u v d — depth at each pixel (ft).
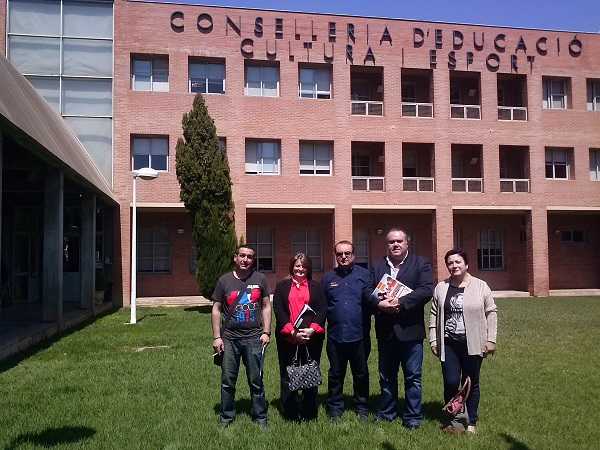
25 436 17.24
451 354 18.37
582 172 83.71
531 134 82.28
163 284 75.00
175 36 72.49
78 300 65.46
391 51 78.79
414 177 80.48
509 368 27.94
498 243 87.35
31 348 33.73
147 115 70.85
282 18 75.97
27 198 56.44
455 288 18.52
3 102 28.45
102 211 70.13
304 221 80.74
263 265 79.92
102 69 70.23
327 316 19.16
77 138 66.08
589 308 60.29
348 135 76.74
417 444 16.76
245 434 17.60
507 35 82.64
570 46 84.79
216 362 18.99
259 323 18.85
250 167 75.56
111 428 18.12
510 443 16.99
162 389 23.44
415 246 84.02
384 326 18.71
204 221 56.59
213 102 73.10
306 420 19.10
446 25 80.74
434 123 79.41
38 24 69.05
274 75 76.89
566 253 88.53
